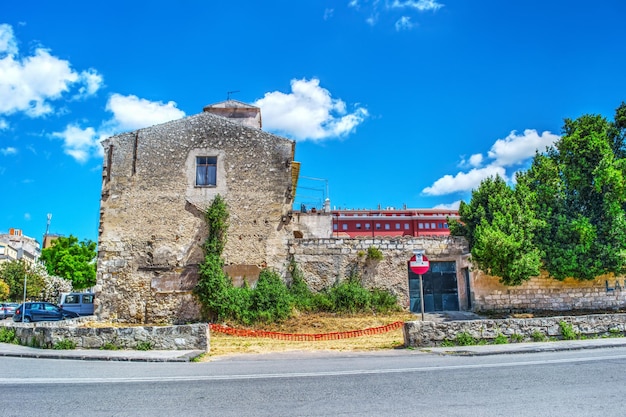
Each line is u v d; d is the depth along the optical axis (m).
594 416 6.38
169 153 26.41
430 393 7.85
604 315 16.27
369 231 63.66
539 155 27.45
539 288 25.34
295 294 24.61
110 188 25.86
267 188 26.31
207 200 25.95
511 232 23.83
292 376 9.77
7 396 8.04
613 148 27.08
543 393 7.73
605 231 24.69
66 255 58.59
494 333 15.18
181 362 12.75
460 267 26.08
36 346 15.81
